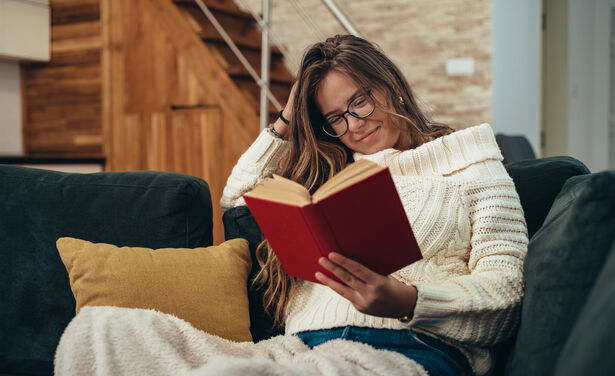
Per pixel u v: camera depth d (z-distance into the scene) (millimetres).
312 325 1122
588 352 629
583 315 733
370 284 866
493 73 4320
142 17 3535
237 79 3414
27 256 1344
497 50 4387
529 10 4648
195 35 3395
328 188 834
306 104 1321
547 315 854
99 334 977
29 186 1401
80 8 3723
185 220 1358
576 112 5203
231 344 1083
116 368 950
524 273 1014
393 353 986
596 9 5105
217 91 3338
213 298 1205
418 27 4438
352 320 1074
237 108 3279
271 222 897
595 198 826
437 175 1223
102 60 3672
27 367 1296
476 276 1014
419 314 952
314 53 1323
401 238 836
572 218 858
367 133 1291
